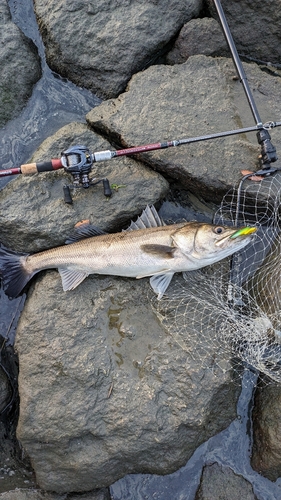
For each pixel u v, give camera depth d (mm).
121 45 1006
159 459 916
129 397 893
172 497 961
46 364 905
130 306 935
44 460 913
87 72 1030
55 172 955
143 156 956
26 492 927
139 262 904
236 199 976
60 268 935
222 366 913
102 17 1006
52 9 1005
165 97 987
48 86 1059
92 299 933
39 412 895
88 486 927
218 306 940
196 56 1014
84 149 872
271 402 946
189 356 907
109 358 910
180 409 892
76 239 952
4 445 979
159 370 903
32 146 1033
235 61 925
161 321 928
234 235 859
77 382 898
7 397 973
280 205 962
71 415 889
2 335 1014
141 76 1003
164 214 1019
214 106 989
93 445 901
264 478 965
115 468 914
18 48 1007
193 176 953
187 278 951
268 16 1045
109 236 917
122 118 973
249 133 979
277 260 965
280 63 1087
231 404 954
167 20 1021
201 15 1076
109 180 953
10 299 1014
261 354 935
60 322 918
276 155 914
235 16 1059
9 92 1017
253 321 934
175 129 968
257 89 1015
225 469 968
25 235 945
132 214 956
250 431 992
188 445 918
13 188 950
